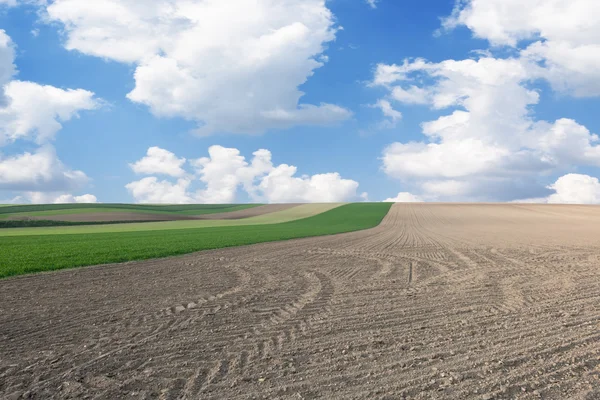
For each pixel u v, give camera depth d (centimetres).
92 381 580
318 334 781
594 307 962
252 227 5056
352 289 1231
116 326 848
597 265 1691
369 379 570
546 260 1875
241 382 568
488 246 2583
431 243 2825
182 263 1825
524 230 4309
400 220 6384
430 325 830
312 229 4578
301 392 534
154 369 619
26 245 2572
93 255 2041
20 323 876
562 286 1240
